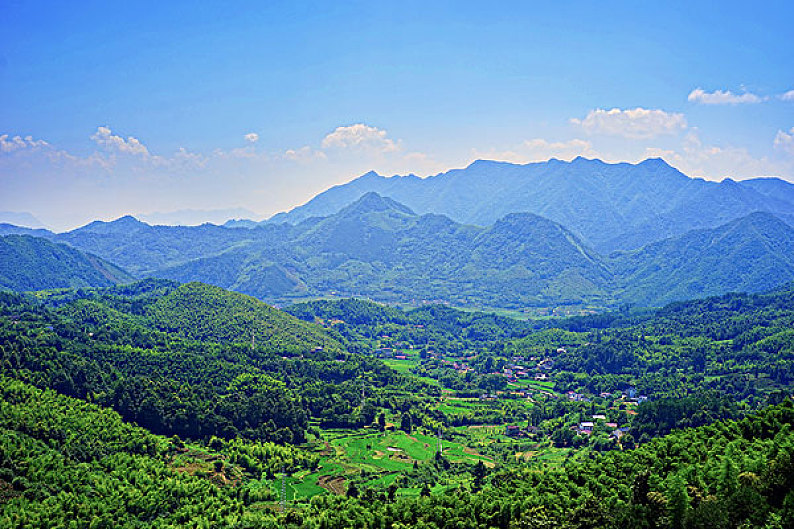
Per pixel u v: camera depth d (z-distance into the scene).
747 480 130.12
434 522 156.88
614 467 168.75
